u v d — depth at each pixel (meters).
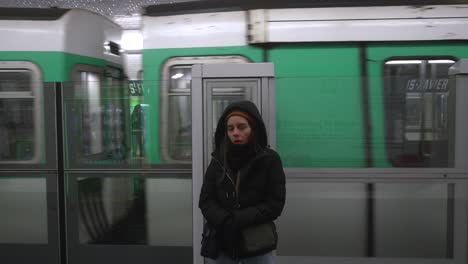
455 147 3.18
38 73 4.33
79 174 3.58
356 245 3.37
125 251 3.62
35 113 3.55
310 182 3.35
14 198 3.63
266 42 3.99
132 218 3.60
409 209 3.29
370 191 3.31
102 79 4.95
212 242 2.25
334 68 3.94
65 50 4.33
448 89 3.18
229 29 4.07
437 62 3.89
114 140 3.55
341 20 3.93
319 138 3.31
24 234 3.65
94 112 3.54
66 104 3.54
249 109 2.24
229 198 2.21
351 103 3.27
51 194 3.61
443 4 3.92
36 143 3.58
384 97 3.25
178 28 4.14
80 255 3.64
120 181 3.58
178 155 3.54
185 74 4.14
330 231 3.38
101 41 4.93
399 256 3.34
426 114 3.21
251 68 3.15
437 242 3.28
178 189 3.55
